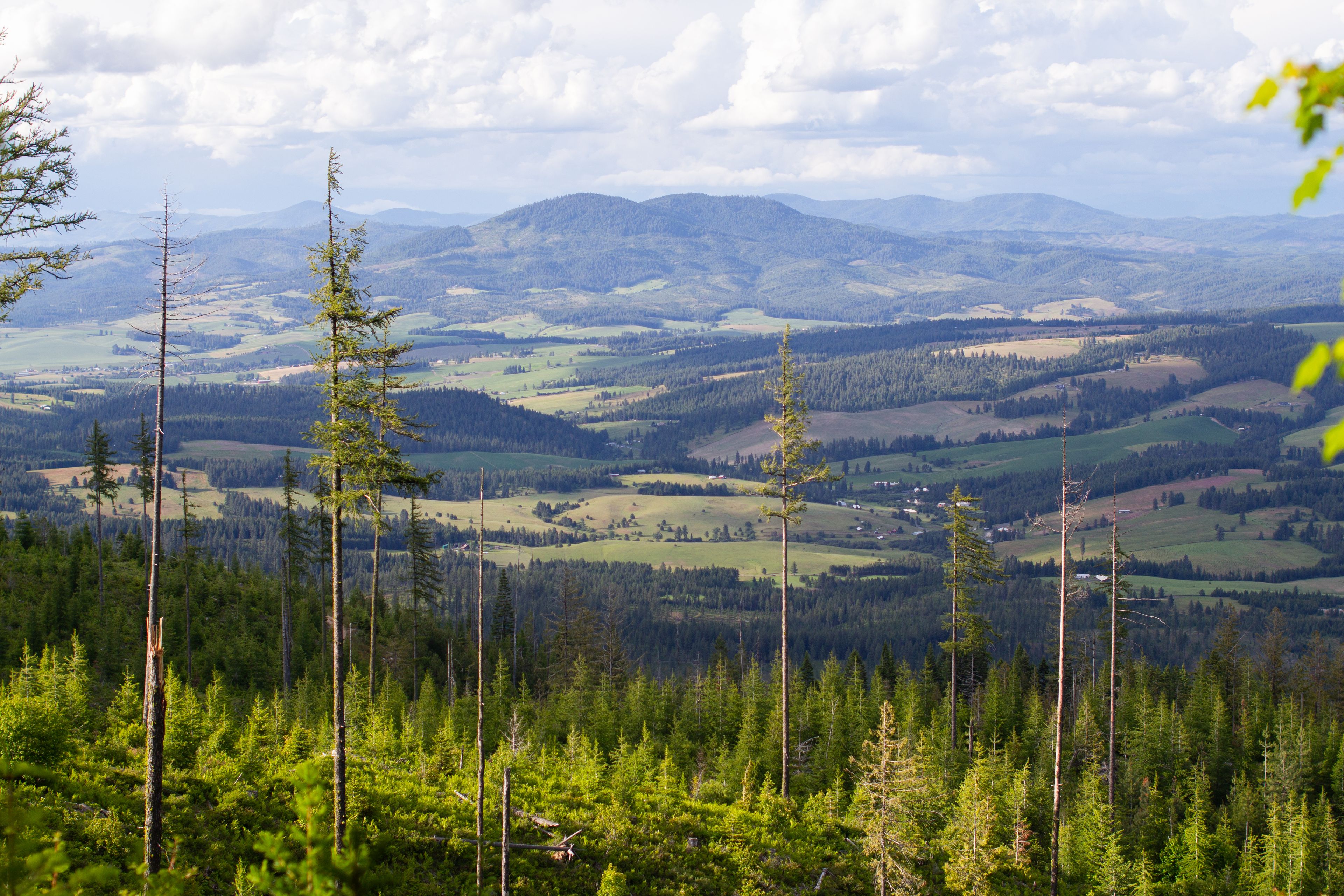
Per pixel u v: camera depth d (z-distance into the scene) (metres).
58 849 10.29
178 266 34.56
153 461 82.44
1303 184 4.97
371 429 33.41
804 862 46.78
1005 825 59.47
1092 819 59.34
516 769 55.44
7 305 25.30
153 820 23.48
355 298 31.98
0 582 80.69
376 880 35.88
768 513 50.97
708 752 74.75
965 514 70.19
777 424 50.59
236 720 64.06
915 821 50.06
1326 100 4.84
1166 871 60.16
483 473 41.03
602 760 65.31
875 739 73.25
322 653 83.31
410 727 59.75
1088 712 81.19
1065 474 42.88
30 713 39.72
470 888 38.84
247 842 36.75
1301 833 59.25
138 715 51.78
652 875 43.78
